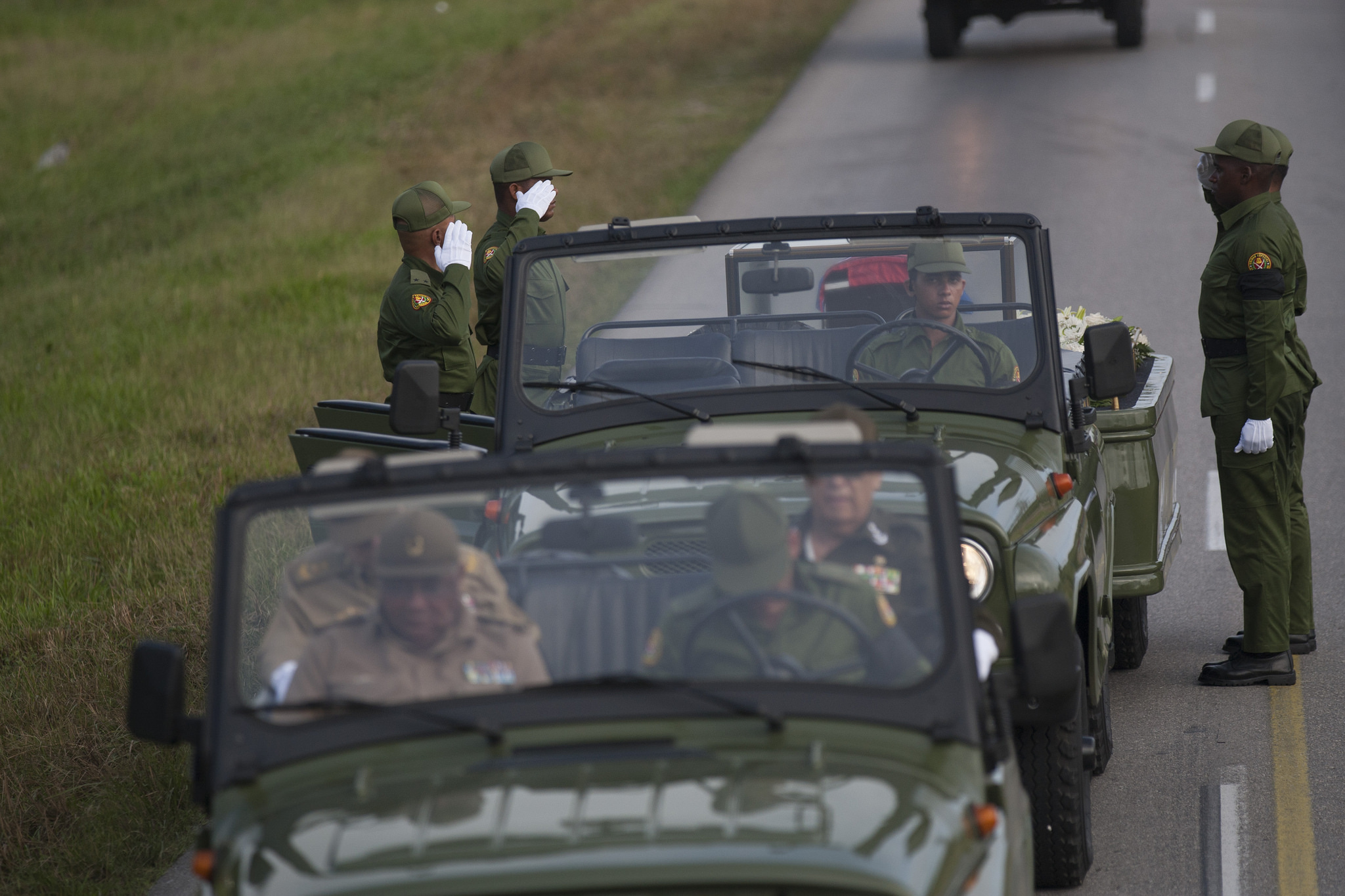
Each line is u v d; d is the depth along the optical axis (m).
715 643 13.27
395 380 20.70
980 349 21.08
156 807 22.44
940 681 12.75
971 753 12.57
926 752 12.45
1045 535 18.97
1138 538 25.00
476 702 12.91
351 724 12.84
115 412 45.75
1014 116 80.38
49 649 27.94
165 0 142.00
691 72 98.69
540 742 12.54
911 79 92.75
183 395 47.16
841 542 13.35
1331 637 28.05
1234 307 25.47
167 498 36.69
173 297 60.97
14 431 44.38
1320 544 32.50
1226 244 25.45
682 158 75.38
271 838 11.82
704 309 21.92
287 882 11.21
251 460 39.59
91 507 36.78
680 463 13.18
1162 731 24.53
